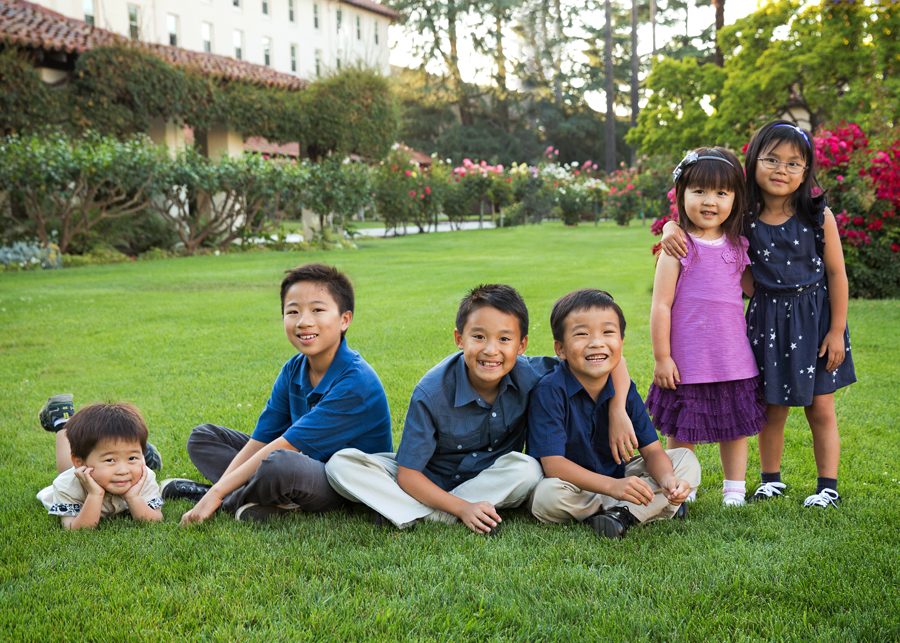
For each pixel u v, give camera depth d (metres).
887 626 1.54
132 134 13.81
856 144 6.64
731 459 2.42
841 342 2.40
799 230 2.41
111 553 1.98
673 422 2.45
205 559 1.92
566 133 40.12
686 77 18.19
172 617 1.62
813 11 14.15
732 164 2.38
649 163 21.31
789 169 2.37
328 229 16.28
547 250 13.53
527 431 2.40
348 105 16.88
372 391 2.42
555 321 2.27
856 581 1.74
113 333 5.62
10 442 3.06
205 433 2.59
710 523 2.17
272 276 9.90
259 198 15.07
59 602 1.71
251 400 3.64
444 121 39.06
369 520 2.25
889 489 2.40
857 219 6.45
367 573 1.83
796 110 18.05
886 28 13.26
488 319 2.11
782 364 2.39
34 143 11.77
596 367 2.18
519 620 1.60
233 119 15.78
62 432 2.60
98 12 20.86
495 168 22.42
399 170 19.55
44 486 2.57
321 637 1.53
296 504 2.28
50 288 8.67
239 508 2.26
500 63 39.66
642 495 2.08
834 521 2.14
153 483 2.38
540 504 2.19
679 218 2.52
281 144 17.02
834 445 2.41
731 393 2.38
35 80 12.85
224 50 25.16
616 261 10.88
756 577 1.78
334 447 2.39
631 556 1.92
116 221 13.58
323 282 2.32
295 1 28.12
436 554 1.96
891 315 5.55
